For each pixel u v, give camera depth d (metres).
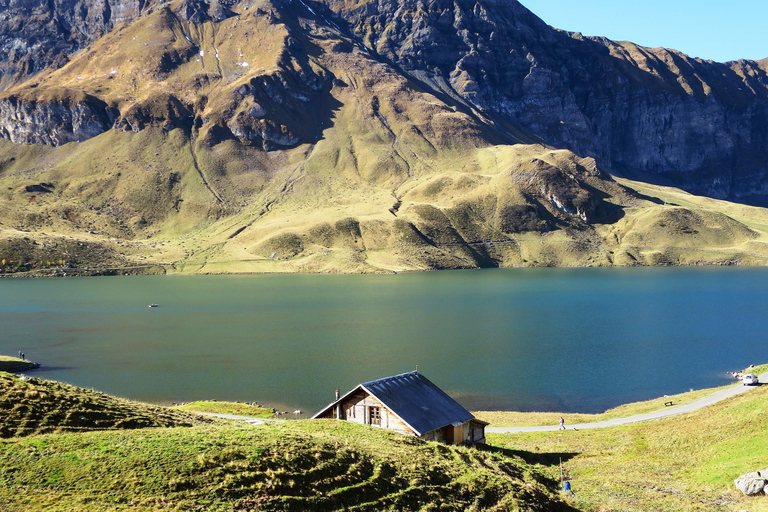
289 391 112.44
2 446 44.91
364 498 44.50
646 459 64.38
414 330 183.00
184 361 140.62
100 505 38.84
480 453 58.81
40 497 39.38
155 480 41.81
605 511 50.88
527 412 98.38
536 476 57.88
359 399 64.69
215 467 43.88
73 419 52.69
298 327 190.12
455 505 46.44
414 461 51.38
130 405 60.53
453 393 111.31
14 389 54.41
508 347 155.25
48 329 188.88
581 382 119.25
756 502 49.84
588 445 72.81
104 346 160.62
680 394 104.62
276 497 41.81
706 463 60.00
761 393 77.44
